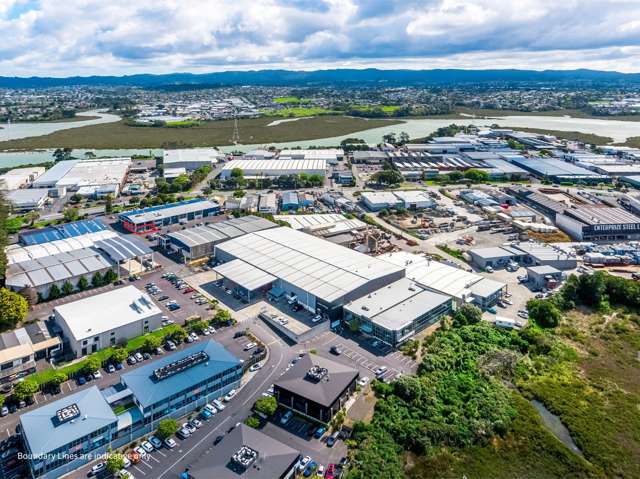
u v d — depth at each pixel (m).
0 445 76.12
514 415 86.00
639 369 101.56
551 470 75.62
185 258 156.38
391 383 92.50
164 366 88.62
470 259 158.38
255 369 97.69
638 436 82.62
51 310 122.00
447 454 77.50
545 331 114.12
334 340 109.75
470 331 110.56
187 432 79.62
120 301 118.19
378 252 160.00
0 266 128.50
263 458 69.00
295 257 142.75
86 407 78.56
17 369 94.25
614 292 131.50
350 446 77.06
